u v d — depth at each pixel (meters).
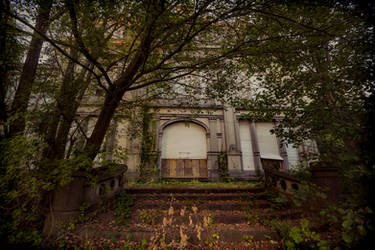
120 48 4.78
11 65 3.68
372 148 2.07
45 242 2.99
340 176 2.47
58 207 3.36
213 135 10.77
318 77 3.71
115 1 2.95
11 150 2.71
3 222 2.87
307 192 2.43
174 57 4.75
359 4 2.36
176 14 3.21
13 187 2.96
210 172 10.09
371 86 2.30
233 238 3.29
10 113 3.47
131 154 9.66
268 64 4.49
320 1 2.67
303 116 4.07
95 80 5.02
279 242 3.20
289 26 3.53
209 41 4.66
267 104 5.14
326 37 3.32
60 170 3.09
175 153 10.62
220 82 4.87
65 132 4.12
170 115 11.02
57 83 4.01
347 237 2.08
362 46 2.47
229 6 3.25
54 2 3.10
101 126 4.32
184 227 3.58
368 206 2.02
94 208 3.98
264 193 5.52
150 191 5.81
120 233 3.23
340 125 2.42
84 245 2.99
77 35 3.18
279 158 10.49
